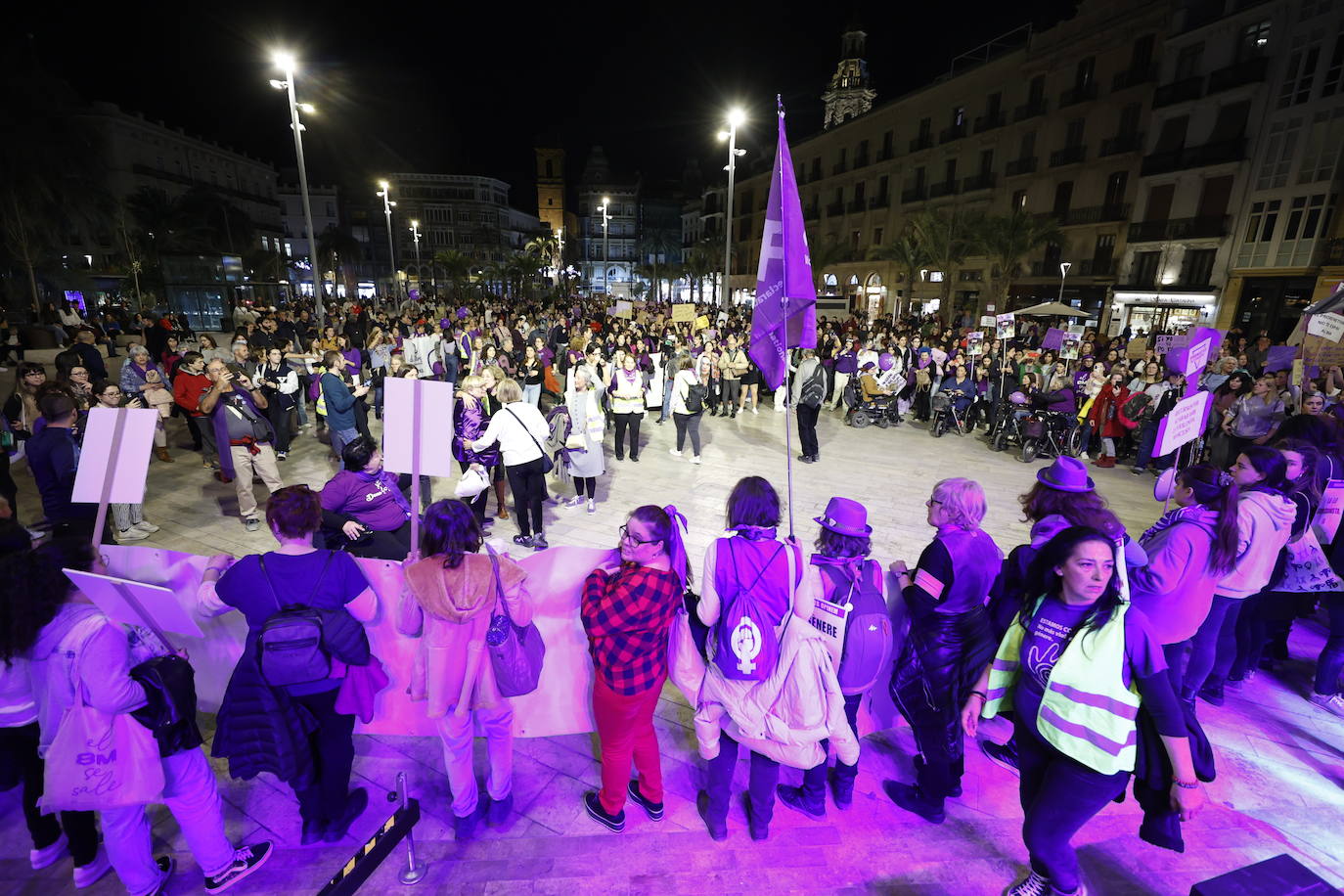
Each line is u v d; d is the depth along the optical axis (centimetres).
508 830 275
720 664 241
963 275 3528
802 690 238
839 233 4503
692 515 676
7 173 2056
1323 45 2042
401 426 289
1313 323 716
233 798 292
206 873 241
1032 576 222
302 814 263
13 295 2552
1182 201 2486
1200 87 2388
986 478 830
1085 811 209
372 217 8944
